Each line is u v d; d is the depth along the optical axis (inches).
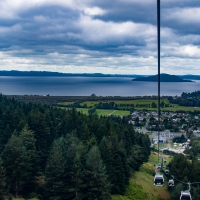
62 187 2379.4
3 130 2938.0
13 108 3843.5
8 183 2337.6
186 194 2096.5
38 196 2411.4
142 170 3831.2
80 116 4008.4
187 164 3282.5
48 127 3068.4
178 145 7199.8
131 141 3863.2
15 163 2342.5
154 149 6496.1
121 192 2815.0
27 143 2554.1
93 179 2383.1
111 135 3053.6
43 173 2687.0
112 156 2768.2
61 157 2396.7
